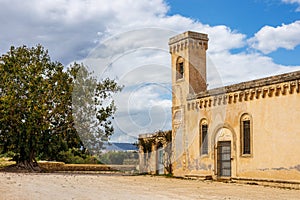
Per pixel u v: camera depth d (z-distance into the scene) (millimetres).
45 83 31766
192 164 26891
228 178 24453
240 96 23781
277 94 21438
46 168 34719
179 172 26781
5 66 32156
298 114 20156
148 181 22016
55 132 32719
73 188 16609
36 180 20984
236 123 24062
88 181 20859
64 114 32219
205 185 20594
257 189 18734
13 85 31422
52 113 32156
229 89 24484
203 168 26203
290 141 20484
